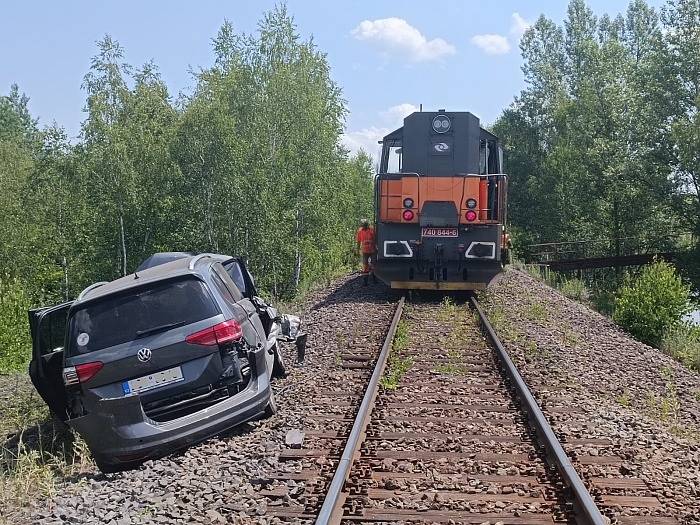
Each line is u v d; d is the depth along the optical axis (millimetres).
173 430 7133
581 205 50844
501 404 8594
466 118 18391
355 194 48219
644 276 18922
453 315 15695
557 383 9727
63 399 8977
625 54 56094
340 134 34531
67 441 9031
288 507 5535
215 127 28922
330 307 17547
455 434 7406
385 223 18562
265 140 30781
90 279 32906
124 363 7301
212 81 30438
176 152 29734
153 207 31625
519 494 5797
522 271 30547
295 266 31516
